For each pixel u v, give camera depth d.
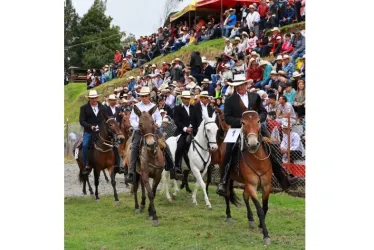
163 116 14.90
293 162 12.40
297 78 13.44
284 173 9.25
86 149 12.73
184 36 26.36
